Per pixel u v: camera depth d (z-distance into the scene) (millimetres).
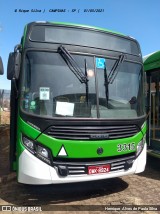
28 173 5184
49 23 5668
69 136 5230
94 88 5652
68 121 5230
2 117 19641
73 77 5582
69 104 5430
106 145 5457
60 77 5512
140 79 6391
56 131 5188
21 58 5488
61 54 5594
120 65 6070
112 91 5844
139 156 5980
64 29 5727
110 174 5547
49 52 5543
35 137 5180
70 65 5598
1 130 14781
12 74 5383
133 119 5832
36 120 5188
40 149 5180
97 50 5875
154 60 8078
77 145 5250
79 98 5516
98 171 5422
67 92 5484
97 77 5734
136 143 5902
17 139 5453
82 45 5762
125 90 6055
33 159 5172
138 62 6422
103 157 5473
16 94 5551
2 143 12820
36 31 5562
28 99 5363
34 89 5375
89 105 5535
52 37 5617
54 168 5211
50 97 5391
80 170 5320
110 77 5863
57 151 5172
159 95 8484
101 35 6012
